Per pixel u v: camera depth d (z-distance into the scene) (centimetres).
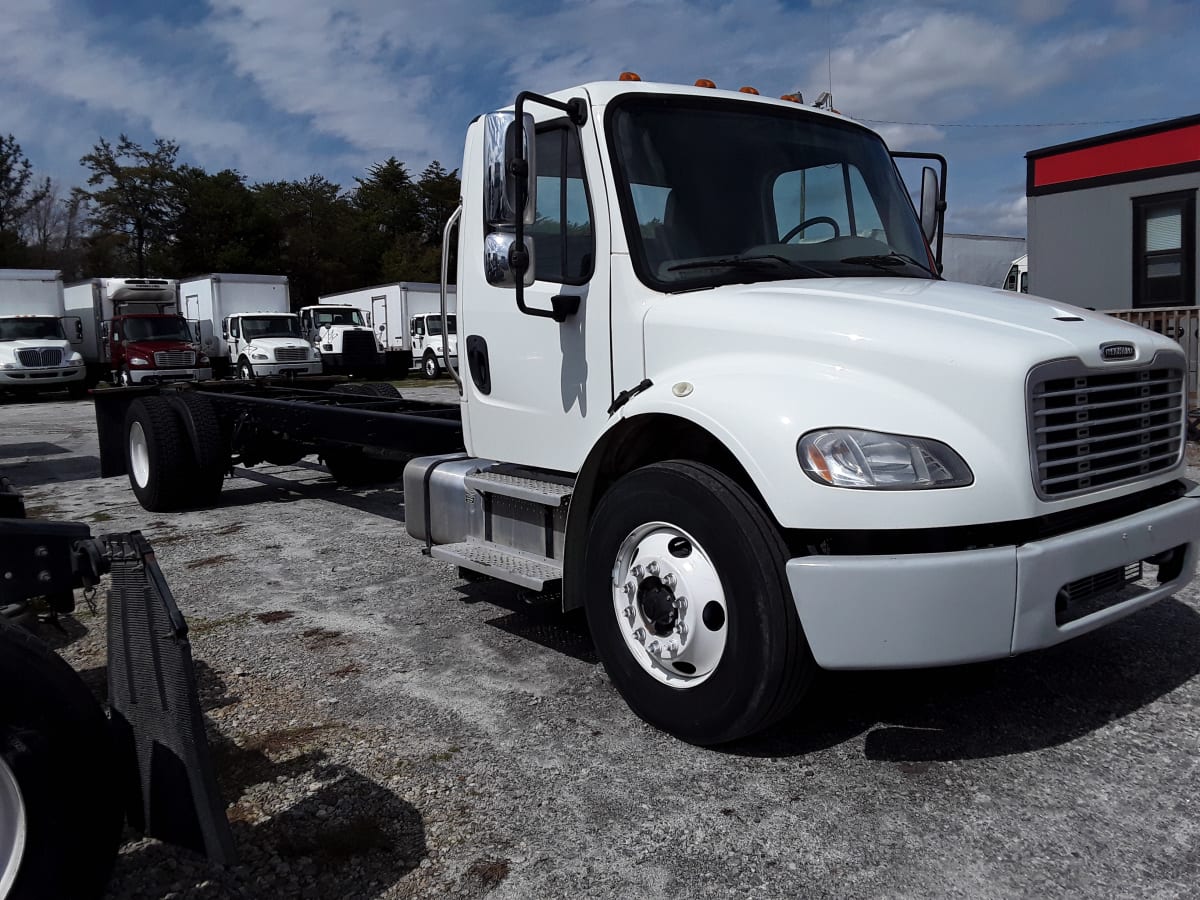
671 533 345
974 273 2034
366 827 300
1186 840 281
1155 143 1227
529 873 275
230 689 416
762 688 314
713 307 351
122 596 248
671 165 388
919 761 334
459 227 464
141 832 259
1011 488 296
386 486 937
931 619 292
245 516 795
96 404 849
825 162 430
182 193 5769
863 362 313
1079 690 389
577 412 400
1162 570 358
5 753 218
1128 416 336
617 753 346
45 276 2639
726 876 271
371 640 475
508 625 494
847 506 292
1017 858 275
